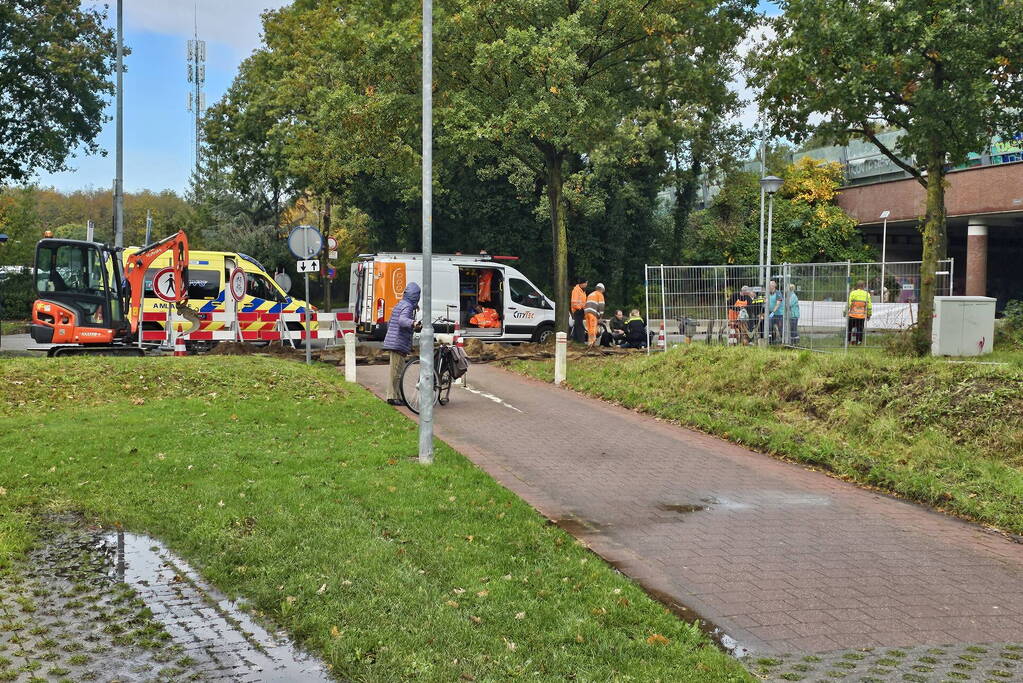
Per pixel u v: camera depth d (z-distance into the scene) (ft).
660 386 52.95
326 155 111.45
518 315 78.54
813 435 39.68
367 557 20.70
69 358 48.75
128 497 25.98
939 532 26.86
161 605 18.15
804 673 16.06
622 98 75.87
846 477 33.96
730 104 79.92
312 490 26.81
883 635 18.26
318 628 16.75
